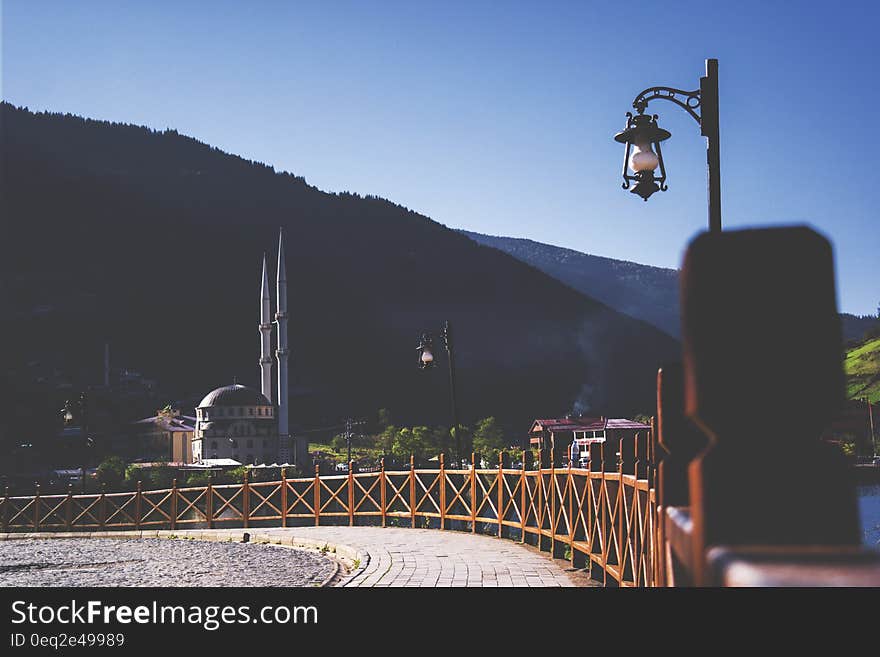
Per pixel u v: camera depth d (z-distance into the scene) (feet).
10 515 101.40
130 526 89.45
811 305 2.70
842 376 2.72
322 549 57.57
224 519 81.66
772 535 2.73
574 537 40.63
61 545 72.54
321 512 75.51
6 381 641.81
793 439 2.76
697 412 2.79
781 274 2.68
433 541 55.42
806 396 2.69
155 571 48.32
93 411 640.17
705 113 33.19
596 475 35.53
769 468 2.76
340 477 75.20
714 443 2.80
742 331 2.72
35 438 587.27
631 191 34.47
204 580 42.83
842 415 2.78
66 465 562.66
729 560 2.33
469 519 61.41
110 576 46.14
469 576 37.37
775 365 2.69
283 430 440.45
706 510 2.79
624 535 30.68
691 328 2.77
